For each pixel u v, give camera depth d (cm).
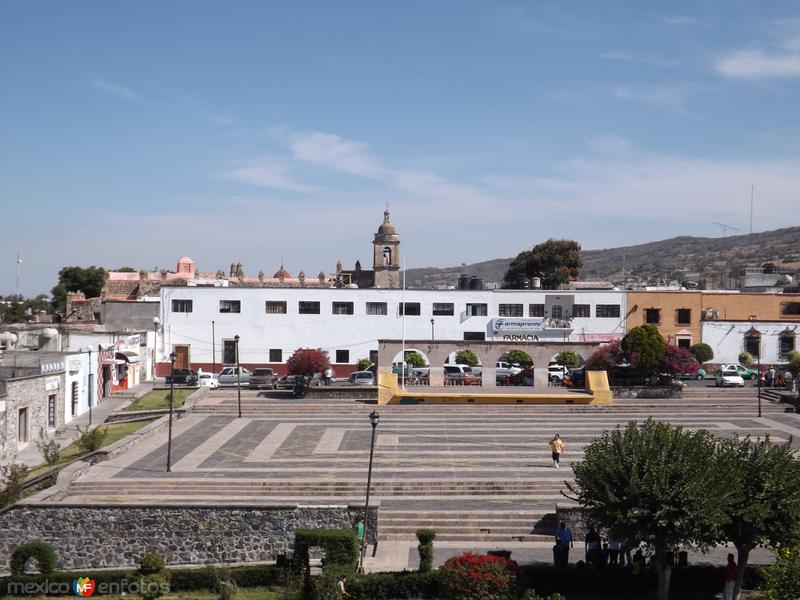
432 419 5103
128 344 6656
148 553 2703
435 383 6075
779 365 7556
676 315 7869
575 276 11906
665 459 2306
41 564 2733
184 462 3819
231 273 12488
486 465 3769
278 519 2992
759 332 7775
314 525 2988
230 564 2961
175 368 7625
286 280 11888
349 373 7688
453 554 2859
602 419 5088
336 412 5422
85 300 9619
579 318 7850
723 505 2222
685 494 2217
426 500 3319
